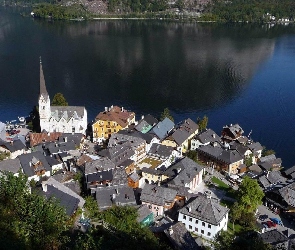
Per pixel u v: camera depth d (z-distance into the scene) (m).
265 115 190.25
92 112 193.75
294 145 157.62
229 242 75.12
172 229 83.44
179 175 112.38
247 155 139.12
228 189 118.31
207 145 141.62
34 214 42.00
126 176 108.81
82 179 108.62
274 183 118.00
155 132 146.88
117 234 61.44
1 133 146.25
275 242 87.62
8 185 43.38
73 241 48.41
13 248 37.06
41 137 138.88
